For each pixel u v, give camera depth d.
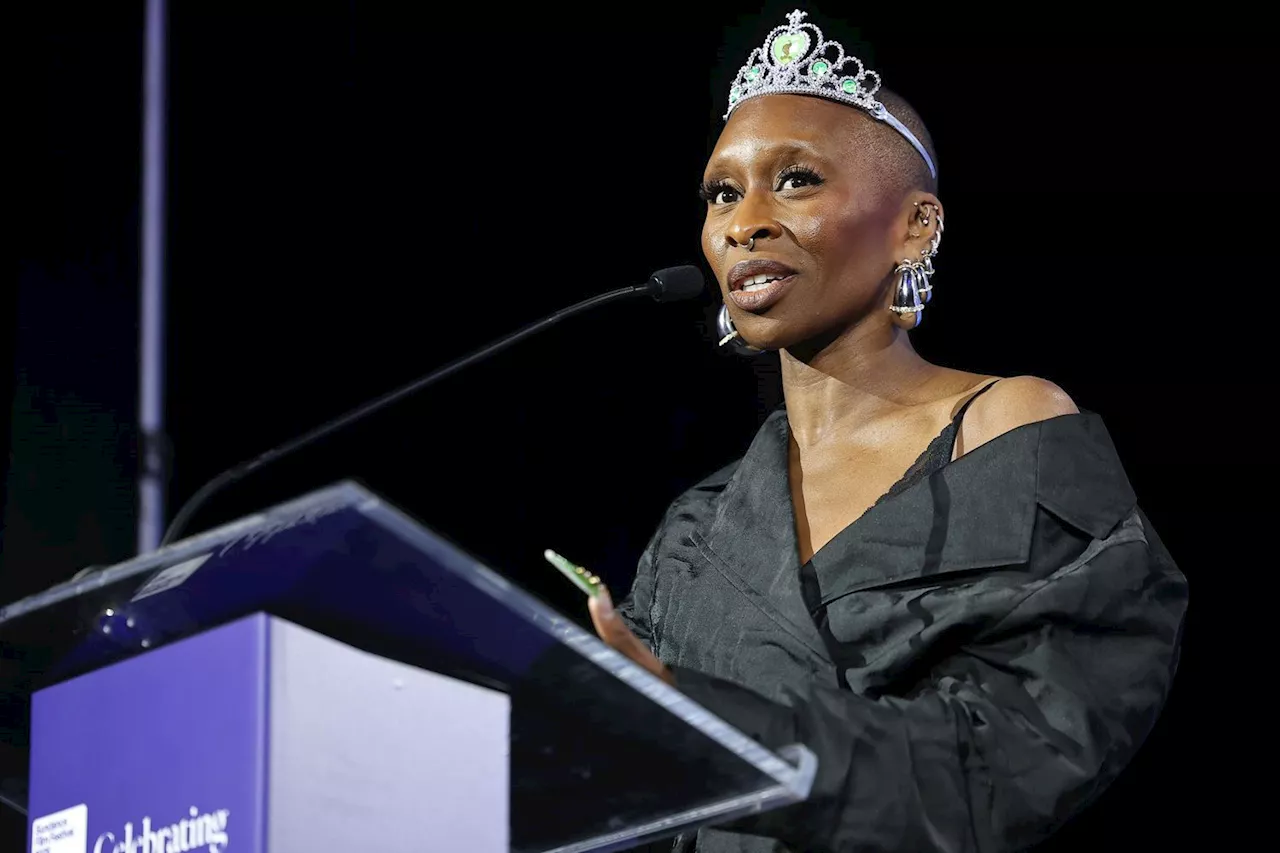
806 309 9.25
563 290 16.52
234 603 5.55
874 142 9.45
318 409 16.55
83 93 16.78
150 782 5.31
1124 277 14.98
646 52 16.66
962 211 15.34
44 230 16.58
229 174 16.78
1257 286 14.71
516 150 16.78
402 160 16.89
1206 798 14.05
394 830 5.16
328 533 5.02
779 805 6.16
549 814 6.62
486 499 16.28
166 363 16.41
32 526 16.16
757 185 9.43
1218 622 14.26
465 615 5.36
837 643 8.48
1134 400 14.77
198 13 16.83
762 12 15.43
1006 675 8.05
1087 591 8.09
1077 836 14.25
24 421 16.31
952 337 15.20
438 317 16.66
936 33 15.52
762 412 15.76
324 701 5.09
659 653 9.41
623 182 16.55
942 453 8.93
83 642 6.11
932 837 7.24
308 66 17.00
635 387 16.16
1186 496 14.52
